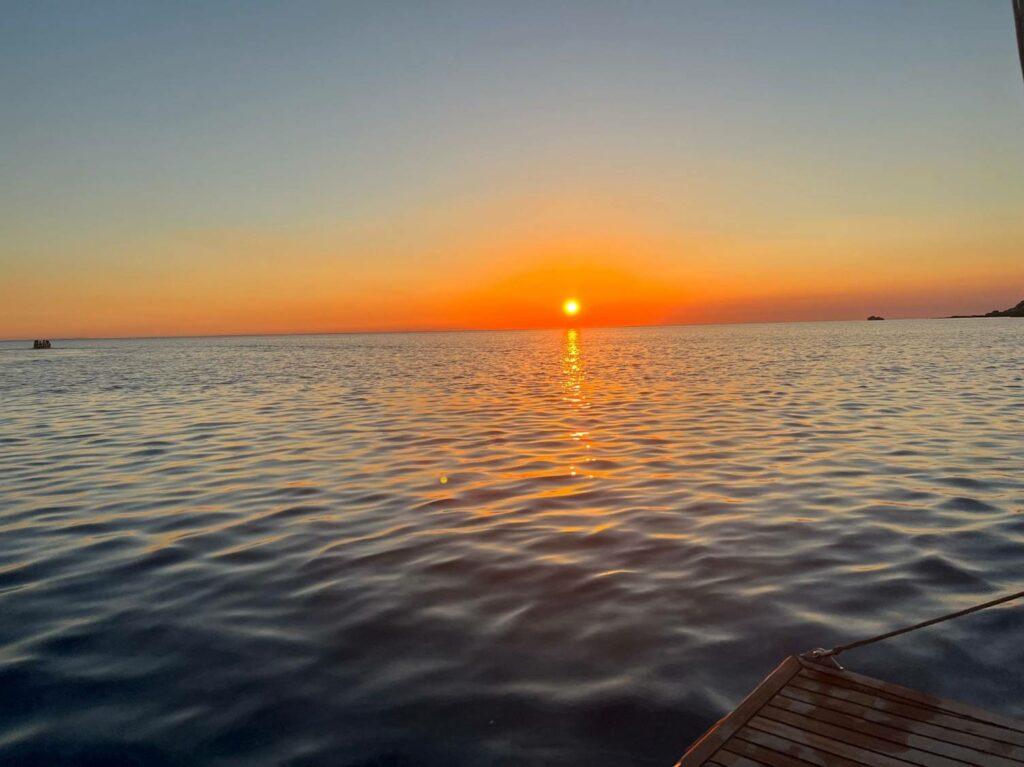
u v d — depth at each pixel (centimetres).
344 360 8044
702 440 1827
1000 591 778
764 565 880
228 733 536
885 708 520
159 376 5328
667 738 517
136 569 907
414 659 649
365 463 1608
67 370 6475
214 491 1347
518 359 7575
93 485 1423
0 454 1825
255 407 2911
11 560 953
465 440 1922
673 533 1020
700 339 14538
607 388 3556
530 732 528
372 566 905
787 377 3903
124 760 503
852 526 1031
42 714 566
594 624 718
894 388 3098
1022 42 550
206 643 689
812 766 453
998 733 484
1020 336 10225
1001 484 1259
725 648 658
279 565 916
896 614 726
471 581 846
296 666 640
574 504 1199
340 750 511
